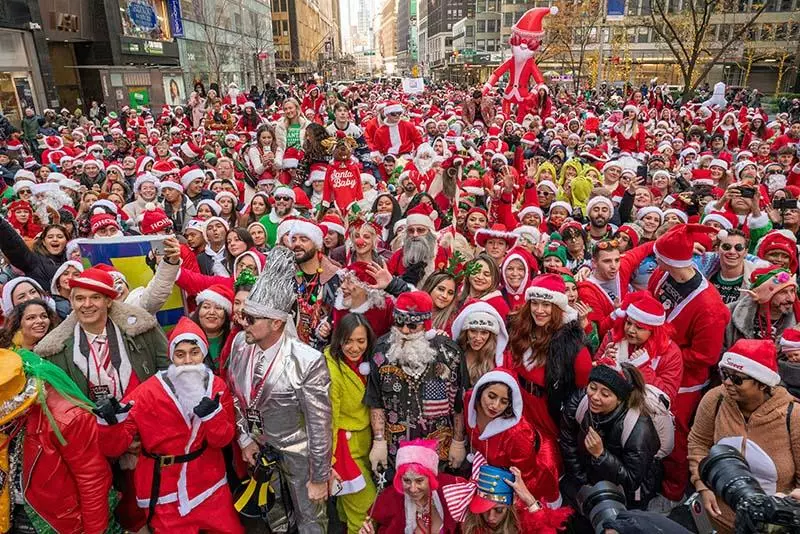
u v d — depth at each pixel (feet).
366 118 59.00
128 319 11.78
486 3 301.43
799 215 21.56
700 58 153.89
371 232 16.22
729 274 16.14
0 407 8.79
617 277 16.16
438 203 24.29
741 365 9.58
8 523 9.69
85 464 9.79
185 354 10.66
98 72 101.60
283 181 31.53
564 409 11.80
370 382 11.77
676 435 13.33
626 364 11.19
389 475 11.70
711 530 10.32
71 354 11.35
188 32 136.98
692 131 51.52
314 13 374.02
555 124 55.72
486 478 10.06
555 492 11.33
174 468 10.75
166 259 13.82
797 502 6.19
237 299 12.85
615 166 29.04
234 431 11.12
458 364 11.62
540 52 158.71
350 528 12.21
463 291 14.87
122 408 10.06
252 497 11.21
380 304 13.19
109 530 10.75
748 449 9.57
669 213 21.52
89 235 22.11
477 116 61.31
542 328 12.41
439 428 11.68
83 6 99.25
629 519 6.37
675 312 13.82
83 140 54.29
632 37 186.39
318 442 10.69
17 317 12.21
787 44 148.25
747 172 29.12
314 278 14.62
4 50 78.38
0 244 16.29
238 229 17.98
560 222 23.12
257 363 10.93
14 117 79.25
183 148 42.01
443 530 10.85
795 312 13.57
